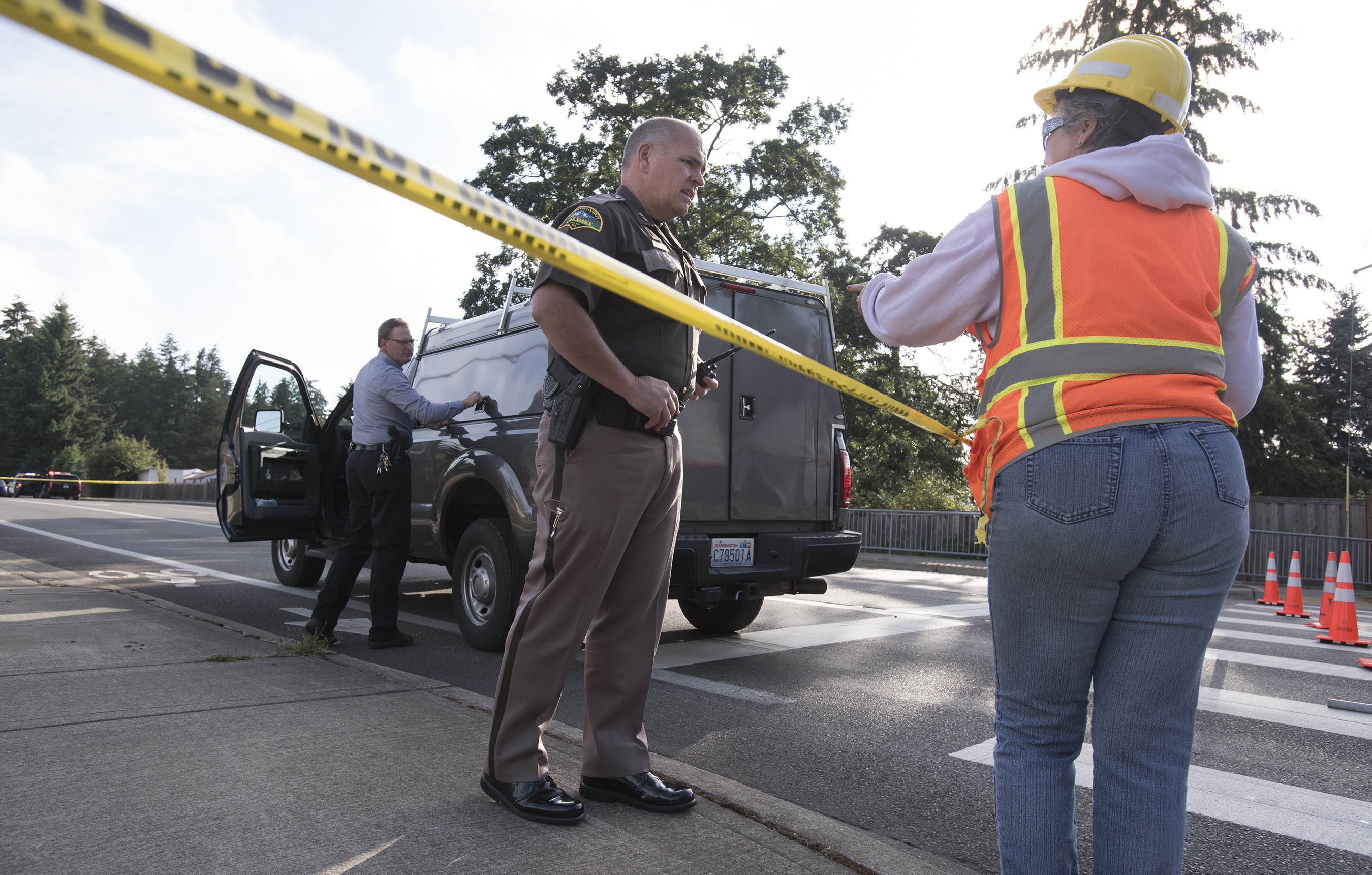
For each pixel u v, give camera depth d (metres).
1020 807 1.42
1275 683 4.56
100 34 0.61
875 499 22.17
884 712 3.71
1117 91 1.57
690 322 1.40
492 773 2.19
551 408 2.25
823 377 1.80
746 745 3.22
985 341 1.58
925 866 2.02
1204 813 2.69
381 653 4.70
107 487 51.62
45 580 6.45
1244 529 1.40
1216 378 1.43
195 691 3.09
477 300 23.61
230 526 5.90
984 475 1.55
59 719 2.68
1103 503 1.33
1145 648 1.39
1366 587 13.07
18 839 1.84
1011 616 1.45
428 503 5.42
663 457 2.28
